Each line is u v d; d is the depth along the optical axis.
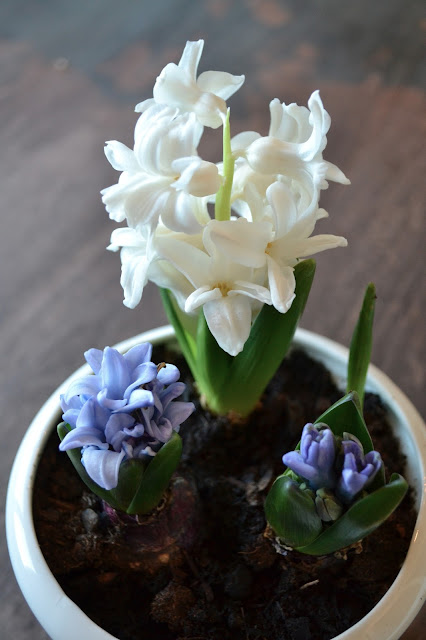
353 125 0.94
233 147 0.47
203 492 0.54
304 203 0.45
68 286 0.79
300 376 0.58
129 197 0.42
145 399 0.41
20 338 0.75
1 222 0.86
